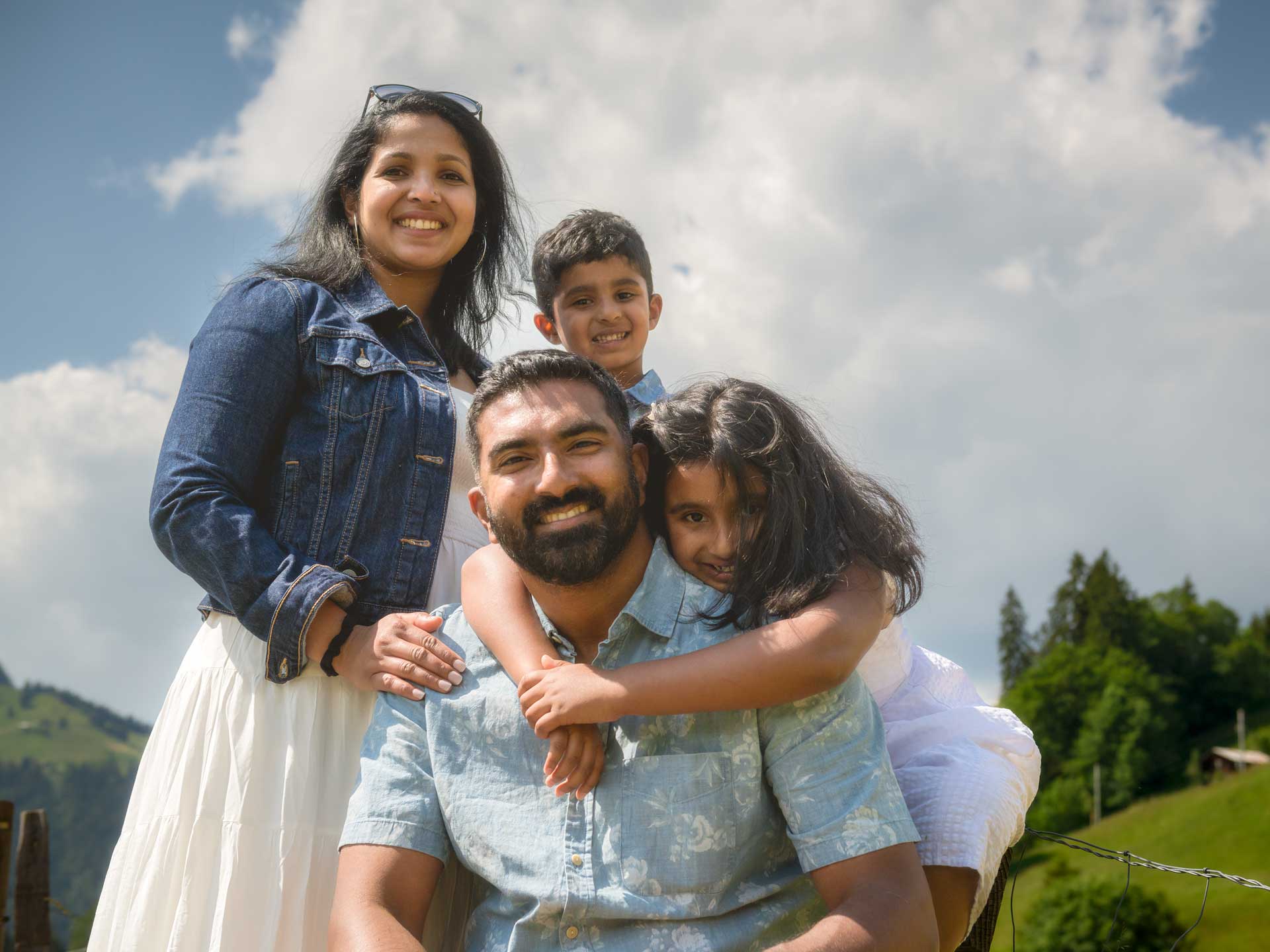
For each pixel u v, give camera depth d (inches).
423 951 80.2
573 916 80.6
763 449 92.6
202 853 92.4
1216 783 2824.8
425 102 119.6
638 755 83.3
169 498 96.6
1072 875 2274.9
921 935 77.7
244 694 96.4
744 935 80.9
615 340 164.9
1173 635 3853.3
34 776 5502.0
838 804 81.9
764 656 82.1
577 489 83.5
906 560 97.0
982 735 107.3
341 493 102.3
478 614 91.0
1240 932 1843.0
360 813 85.9
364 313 110.4
